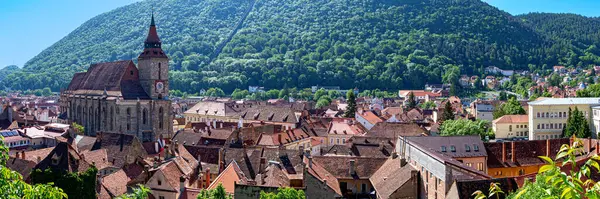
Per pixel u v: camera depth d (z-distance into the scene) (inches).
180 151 4980.3
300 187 3459.6
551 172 995.9
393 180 3924.7
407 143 4328.3
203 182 4158.5
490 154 4840.1
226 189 3582.7
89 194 3627.0
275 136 6889.8
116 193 4018.2
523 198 1841.8
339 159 4436.5
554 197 910.4
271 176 3612.2
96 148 5708.7
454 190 3051.2
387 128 7258.9
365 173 4328.3
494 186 1266.0
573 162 928.9
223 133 7017.7
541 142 5004.9
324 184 3390.7
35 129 7839.6
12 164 4439.0
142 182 4136.3
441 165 3393.2
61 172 3560.5
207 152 5118.1
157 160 4847.4
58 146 3811.5
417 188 3818.9
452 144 4687.5
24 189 1270.9
